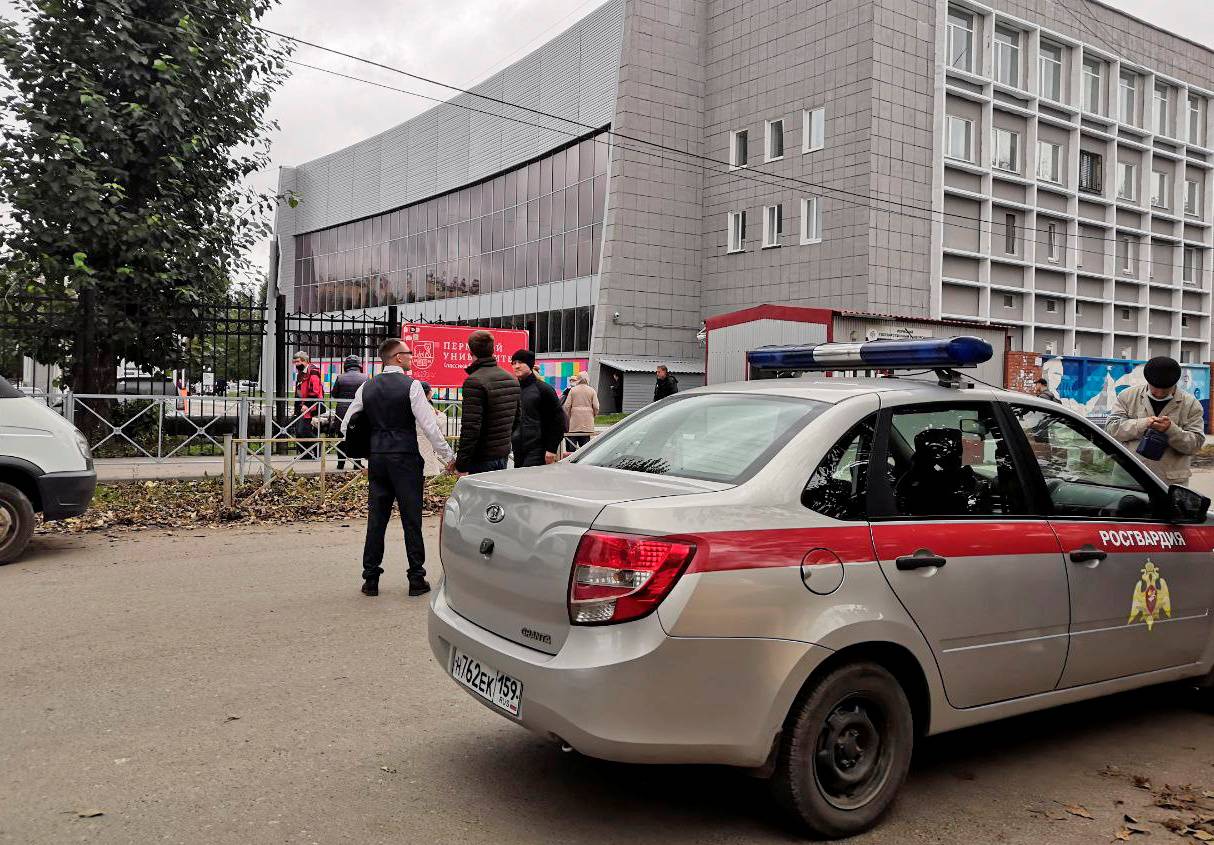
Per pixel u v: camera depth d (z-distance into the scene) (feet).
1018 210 107.55
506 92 134.10
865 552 11.17
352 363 51.29
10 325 45.37
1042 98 108.78
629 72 110.11
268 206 52.19
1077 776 13.15
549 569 10.68
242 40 50.65
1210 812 11.92
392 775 12.54
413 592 22.61
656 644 9.92
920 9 99.81
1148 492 14.82
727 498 10.82
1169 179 126.82
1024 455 13.37
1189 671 15.02
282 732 13.93
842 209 99.30
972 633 11.96
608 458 13.41
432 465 23.24
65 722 14.07
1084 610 13.24
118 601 21.61
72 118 45.06
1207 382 100.58
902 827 11.42
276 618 20.38
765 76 108.06
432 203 154.81
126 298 47.34
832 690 10.77
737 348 78.79
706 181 116.16
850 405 12.14
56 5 44.47
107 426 43.19
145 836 10.60
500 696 11.10
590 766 13.07
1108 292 115.96
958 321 75.87
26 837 10.50
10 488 25.53
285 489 38.73
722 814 11.64
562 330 122.11
